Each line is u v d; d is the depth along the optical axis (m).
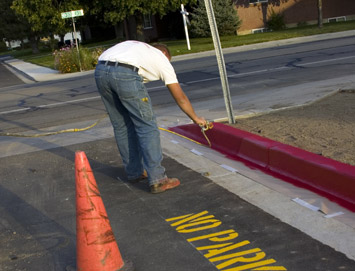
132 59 4.42
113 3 29.11
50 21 30.78
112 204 4.47
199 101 10.05
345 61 13.51
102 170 5.62
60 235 3.91
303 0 33.22
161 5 29.50
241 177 4.86
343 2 33.84
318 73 11.88
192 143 6.43
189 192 4.56
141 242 3.60
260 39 25.41
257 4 32.53
